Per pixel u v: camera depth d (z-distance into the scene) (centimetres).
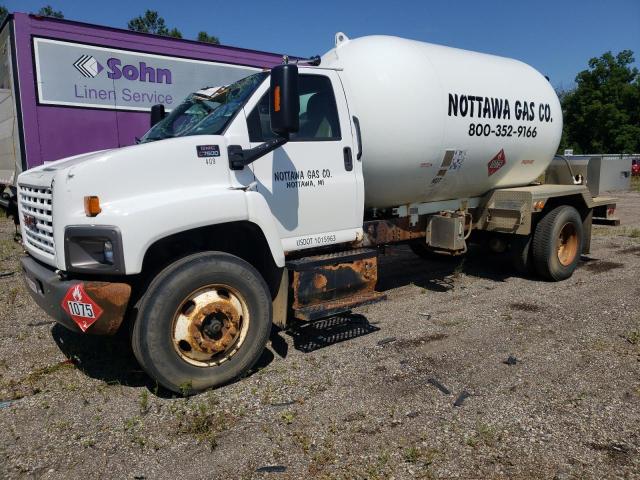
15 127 887
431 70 569
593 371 420
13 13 844
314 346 481
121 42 957
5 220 1306
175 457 312
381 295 483
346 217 492
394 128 536
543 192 677
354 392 389
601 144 4575
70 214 356
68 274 372
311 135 466
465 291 665
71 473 298
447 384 400
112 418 356
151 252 405
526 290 663
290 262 445
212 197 382
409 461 304
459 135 593
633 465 299
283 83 380
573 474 292
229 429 341
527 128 680
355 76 538
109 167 362
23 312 581
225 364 395
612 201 801
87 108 934
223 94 466
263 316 412
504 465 300
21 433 339
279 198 440
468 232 678
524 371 421
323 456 309
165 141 387
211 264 383
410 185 585
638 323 527
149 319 362
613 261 826
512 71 682
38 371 431
